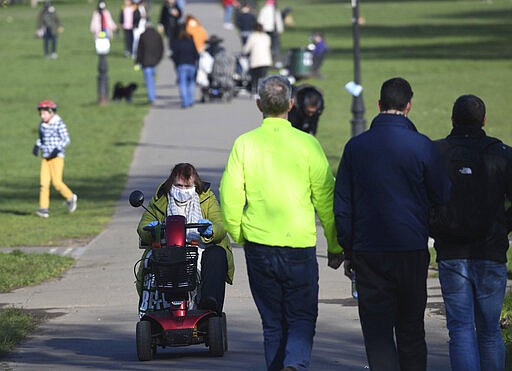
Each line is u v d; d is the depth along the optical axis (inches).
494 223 841.5
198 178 1093.1
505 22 6722.4
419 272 812.6
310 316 845.2
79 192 2564.0
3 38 6520.7
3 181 2792.8
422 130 3257.9
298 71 4534.9
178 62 3814.0
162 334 1048.2
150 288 1082.1
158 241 1063.0
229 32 6348.4
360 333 1169.4
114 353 1101.7
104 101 4047.7
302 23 7042.3
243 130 3361.2
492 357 856.9
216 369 1000.9
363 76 4628.4
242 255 1755.7
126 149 3102.9
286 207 831.7
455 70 4726.9
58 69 5132.9
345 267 845.2
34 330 1245.1
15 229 2111.2
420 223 809.5
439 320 1223.5
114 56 5600.4
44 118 2289.6
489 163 839.7
